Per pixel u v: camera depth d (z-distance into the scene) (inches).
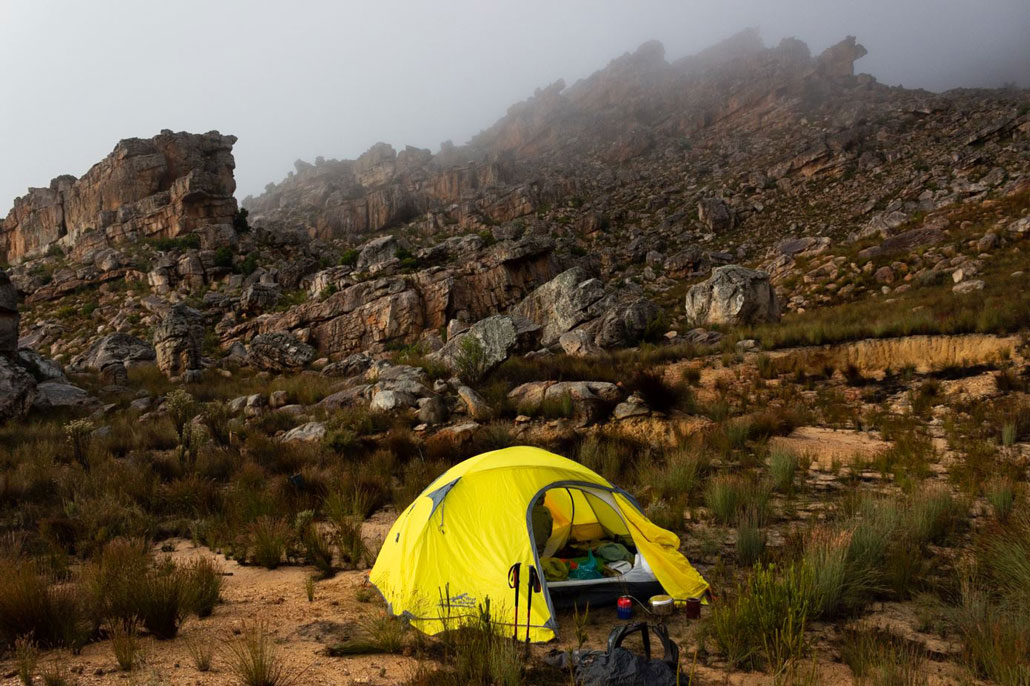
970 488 356.8
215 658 181.5
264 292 1835.6
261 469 494.0
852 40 6304.1
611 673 158.4
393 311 1501.0
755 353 893.8
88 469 516.7
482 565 211.6
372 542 322.7
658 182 3892.7
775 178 3250.5
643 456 478.9
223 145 2886.3
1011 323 766.5
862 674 162.7
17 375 788.0
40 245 2874.0
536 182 4025.6
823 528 273.9
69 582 257.4
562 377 766.5
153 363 1289.4
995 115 3223.4
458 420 636.1
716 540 293.3
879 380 747.4
